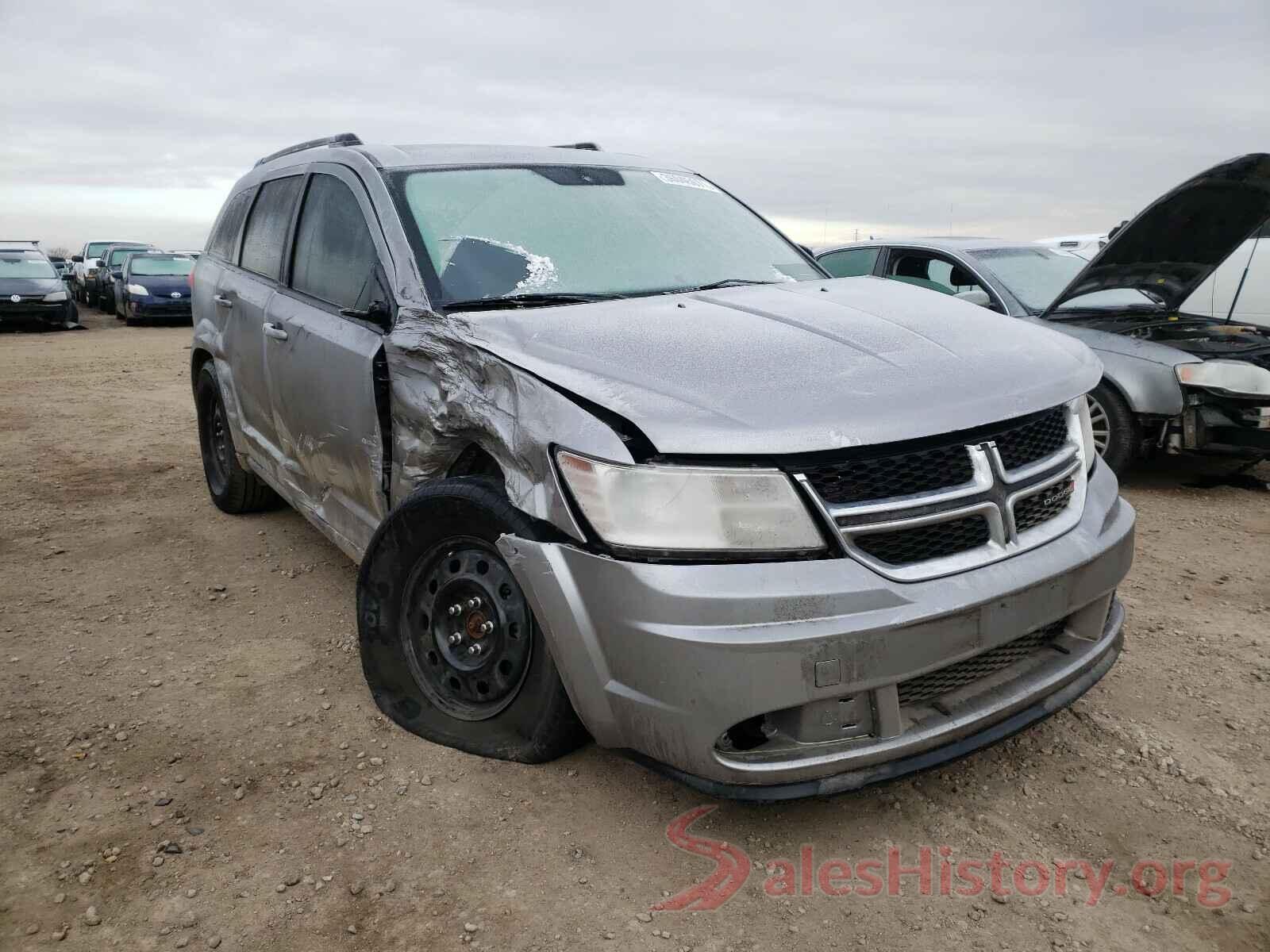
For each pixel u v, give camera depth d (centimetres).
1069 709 311
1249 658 351
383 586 297
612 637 227
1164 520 532
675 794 264
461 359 275
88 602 407
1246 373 546
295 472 403
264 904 224
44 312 1792
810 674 215
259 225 458
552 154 388
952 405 234
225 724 303
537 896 226
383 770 276
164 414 868
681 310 292
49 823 253
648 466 223
